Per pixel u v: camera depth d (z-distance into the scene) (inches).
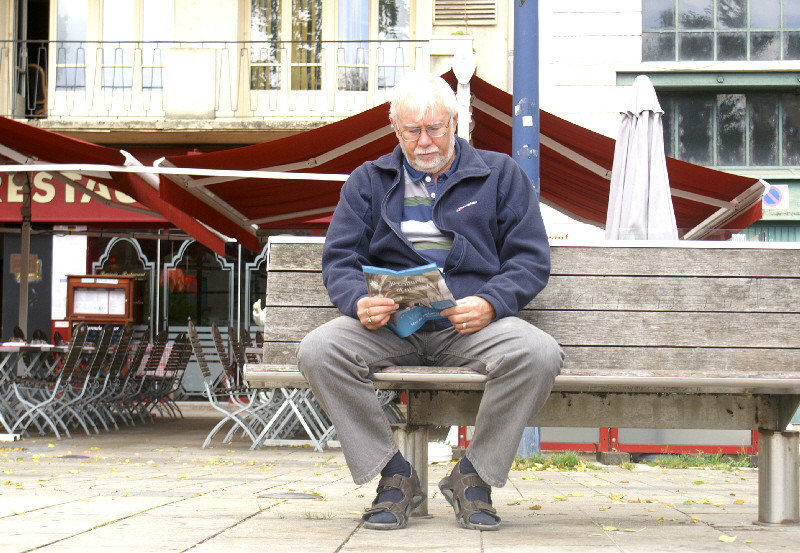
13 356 426.9
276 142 331.9
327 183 382.0
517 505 182.7
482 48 585.3
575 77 553.0
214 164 343.9
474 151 144.9
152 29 605.6
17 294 576.7
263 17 605.6
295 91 602.5
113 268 581.9
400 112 138.4
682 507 183.9
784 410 147.9
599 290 148.3
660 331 148.1
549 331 147.7
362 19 604.1
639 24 553.3
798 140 556.1
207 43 597.0
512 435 132.3
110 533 131.3
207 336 585.6
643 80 294.7
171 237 523.2
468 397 148.6
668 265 148.7
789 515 149.1
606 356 147.7
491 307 132.5
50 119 565.3
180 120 559.5
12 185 553.6
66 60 604.7
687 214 421.7
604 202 448.1
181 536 128.2
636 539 129.3
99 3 605.3
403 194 143.6
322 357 131.1
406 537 127.4
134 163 338.3
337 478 251.9
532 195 143.1
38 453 326.3
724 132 557.9
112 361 421.7
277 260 149.0
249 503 177.3
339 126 328.2
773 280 148.9
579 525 146.0
